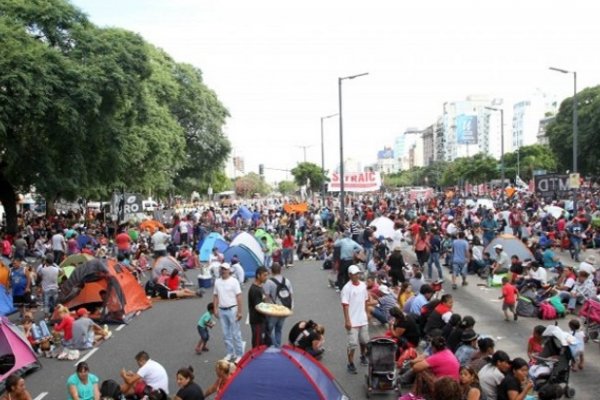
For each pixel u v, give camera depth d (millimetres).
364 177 45875
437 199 67562
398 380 11414
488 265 24125
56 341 15305
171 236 34938
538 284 18859
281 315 12328
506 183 109062
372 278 17797
